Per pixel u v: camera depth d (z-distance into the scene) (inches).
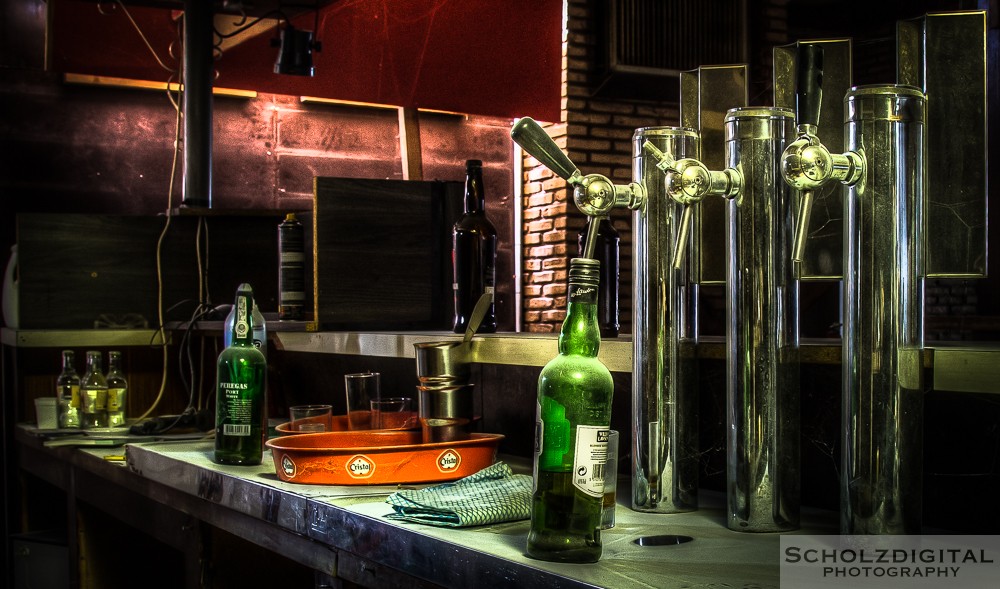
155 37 158.9
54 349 130.6
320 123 211.3
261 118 205.5
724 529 45.8
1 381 138.1
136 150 188.9
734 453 45.4
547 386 39.9
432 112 224.4
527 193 235.3
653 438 49.7
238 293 71.8
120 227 132.0
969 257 44.8
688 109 53.9
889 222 39.8
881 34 261.4
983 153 44.6
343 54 169.2
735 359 45.4
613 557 40.1
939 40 45.3
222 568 73.7
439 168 225.8
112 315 131.7
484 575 40.7
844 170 39.8
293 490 57.2
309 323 95.0
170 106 191.8
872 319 39.9
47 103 181.2
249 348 71.2
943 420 46.0
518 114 187.6
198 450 78.8
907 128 40.1
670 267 49.7
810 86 47.0
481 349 70.1
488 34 182.4
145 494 80.1
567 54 226.2
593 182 45.0
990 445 44.1
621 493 56.0
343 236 92.5
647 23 228.5
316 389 101.6
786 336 45.1
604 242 70.7
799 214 41.3
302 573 76.9
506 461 68.6
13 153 178.4
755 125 45.2
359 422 73.1
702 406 57.2
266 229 136.2
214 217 134.4
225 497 64.5
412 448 59.2
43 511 128.0
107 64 156.5
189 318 133.8
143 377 132.7
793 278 45.3
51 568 118.9
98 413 110.4
